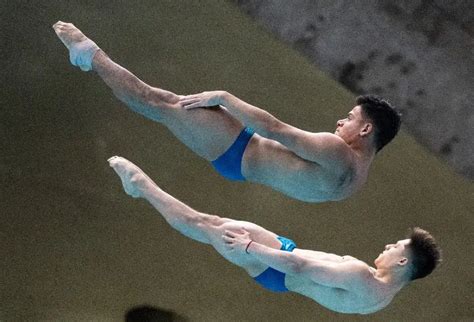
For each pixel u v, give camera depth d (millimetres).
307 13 30281
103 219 23781
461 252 27938
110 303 22203
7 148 23703
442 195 29031
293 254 16219
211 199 25531
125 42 27703
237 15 30828
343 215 27172
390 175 28812
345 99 29938
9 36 25922
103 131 25422
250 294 24422
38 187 23422
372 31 29766
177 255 24203
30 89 25188
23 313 21078
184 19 29578
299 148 15188
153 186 16953
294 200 26922
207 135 15695
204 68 28328
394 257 17172
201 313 23125
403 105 29734
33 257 22156
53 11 27266
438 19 29328
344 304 17141
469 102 29219
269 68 29562
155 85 26859
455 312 26453
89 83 26312
